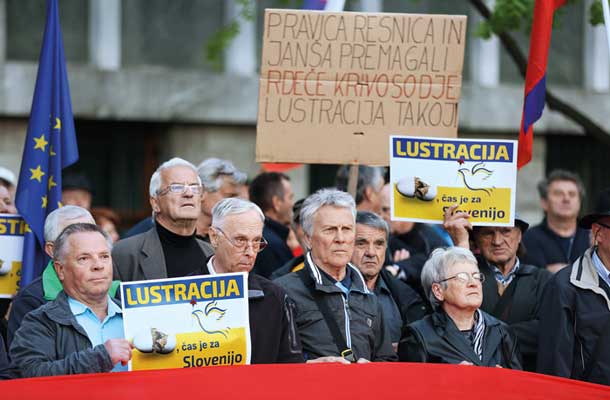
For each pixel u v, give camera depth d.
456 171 9.74
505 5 14.83
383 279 10.30
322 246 9.02
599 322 9.38
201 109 21.47
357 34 10.16
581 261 9.59
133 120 21.31
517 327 10.04
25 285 10.22
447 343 9.20
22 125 20.59
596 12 14.27
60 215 9.34
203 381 6.96
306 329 8.95
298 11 10.11
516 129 23.02
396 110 10.20
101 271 8.14
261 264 11.50
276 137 10.09
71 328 8.13
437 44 10.23
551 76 23.53
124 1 21.52
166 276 9.94
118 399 6.59
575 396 7.00
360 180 12.09
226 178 11.74
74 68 20.80
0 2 20.61
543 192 13.96
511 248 10.27
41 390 6.78
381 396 6.70
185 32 21.84
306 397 6.64
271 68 10.09
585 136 23.75
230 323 8.11
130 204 21.73
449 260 9.25
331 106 10.14
